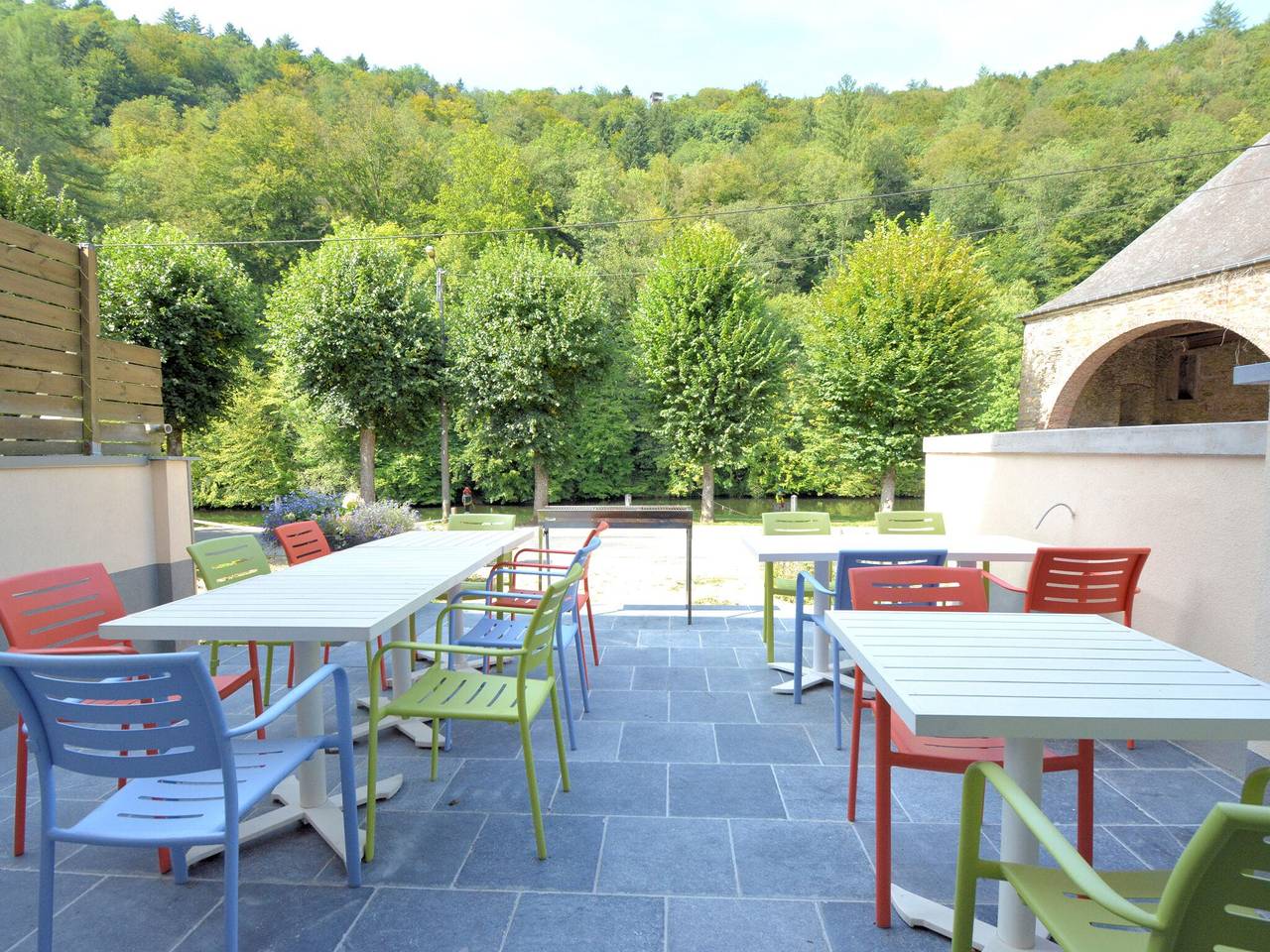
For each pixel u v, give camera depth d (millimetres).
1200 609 3191
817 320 21453
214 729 1533
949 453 6352
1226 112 28141
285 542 3756
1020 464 5027
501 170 33906
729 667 4398
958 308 18781
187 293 15273
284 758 1935
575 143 40406
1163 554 3465
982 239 29500
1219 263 12812
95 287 4488
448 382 19266
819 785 2803
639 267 30359
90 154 27359
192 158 30312
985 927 1853
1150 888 1368
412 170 34500
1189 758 3061
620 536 13742
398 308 18141
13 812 2629
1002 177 30703
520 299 19359
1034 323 17750
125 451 4781
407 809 2619
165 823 1614
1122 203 26688
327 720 3555
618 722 3494
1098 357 16078
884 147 33656
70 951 1847
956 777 2879
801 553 3627
